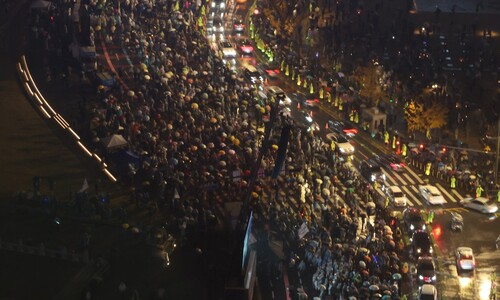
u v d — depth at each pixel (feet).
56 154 440.45
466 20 643.45
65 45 535.60
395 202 439.63
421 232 403.54
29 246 366.02
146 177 410.72
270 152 433.89
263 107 485.97
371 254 380.78
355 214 411.34
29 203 398.62
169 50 540.11
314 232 390.21
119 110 454.40
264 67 583.17
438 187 458.91
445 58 586.86
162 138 436.76
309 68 568.82
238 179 399.44
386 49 592.19
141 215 392.27
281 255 374.43
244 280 287.69
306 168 440.45
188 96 478.59
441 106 502.79
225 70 529.04
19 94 498.28
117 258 365.20
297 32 623.36
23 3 614.75
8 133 458.50
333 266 367.86
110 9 581.12
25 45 551.59
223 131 444.55
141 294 348.79
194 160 418.10
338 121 518.37
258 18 630.33
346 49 590.96
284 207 404.98
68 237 377.50
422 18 645.10
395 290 361.10
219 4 653.30
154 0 608.19
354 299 349.20
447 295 383.04
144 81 499.10
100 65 520.83
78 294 346.95
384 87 545.85
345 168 452.35
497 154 453.58
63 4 584.40
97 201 396.37
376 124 503.61
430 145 479.41
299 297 352.28
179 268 361.30
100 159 431.02
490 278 392.68
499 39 615.57
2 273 355.15
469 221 431.43
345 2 653.30
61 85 506.07
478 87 552.00
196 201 388.16
